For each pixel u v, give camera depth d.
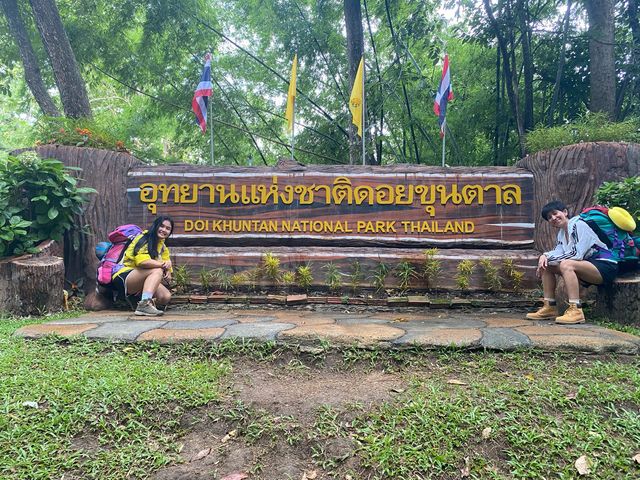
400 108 11.62
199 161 16.92
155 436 2.50
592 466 2.13
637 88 9.95
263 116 16.11
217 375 3.08
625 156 5.66
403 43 11.62
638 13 9.77
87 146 6.36
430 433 2.39
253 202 6.23
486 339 3.47
